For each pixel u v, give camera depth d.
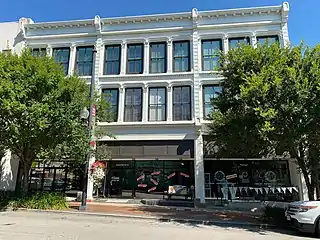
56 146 15.36
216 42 21.72
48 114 13.70
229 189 19.06
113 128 20.70
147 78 21.48
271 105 11.63
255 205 17.00
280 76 11.70
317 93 11.20
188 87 21.14
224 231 10.56
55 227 10.23
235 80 13.34
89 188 19.62
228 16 21.77
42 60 15.29
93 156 18.16
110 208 15.71
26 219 12.04
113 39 22.61
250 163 19.97
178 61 21.77
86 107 15.99
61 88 14.53
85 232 9.40
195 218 12.95
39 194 15.45
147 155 20.16
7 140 14.90
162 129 20.38
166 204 18.12
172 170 20.25
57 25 23.22
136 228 10.52
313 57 12.27
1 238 8.10
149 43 22.30
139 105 21.31
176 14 22.05
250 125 12.16
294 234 10.34
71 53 22.70
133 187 20.33
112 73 22.16
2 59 14.62
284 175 19.55
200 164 19.38
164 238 8.80
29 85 13.97
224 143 14.42
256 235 9.89
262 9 21.30
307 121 11.29
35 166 21.11
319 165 12.33
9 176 20.55
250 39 21.23
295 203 10.54
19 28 23.48
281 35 20.91
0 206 14.62
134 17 22.45
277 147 12.88
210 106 20.41
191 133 20.06
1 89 13.21
